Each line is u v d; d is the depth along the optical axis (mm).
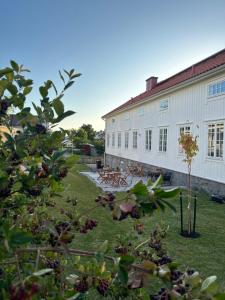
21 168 1456
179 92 15312
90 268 1382
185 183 14680
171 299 976
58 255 1567
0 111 1356
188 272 1080
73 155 1462
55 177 1389
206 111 12930
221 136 11938
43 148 1438
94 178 17984
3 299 954
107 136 32125
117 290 1469
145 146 20203
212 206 10336
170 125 16359
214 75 12172
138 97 23625
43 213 1916
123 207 1094
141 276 1016
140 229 2150
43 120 1446
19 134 1413
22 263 1376
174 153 15852
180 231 7074
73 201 2758
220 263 5234
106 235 6332
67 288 1410
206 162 12906
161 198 1097
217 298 939
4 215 1449
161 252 1917
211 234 6949
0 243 961
